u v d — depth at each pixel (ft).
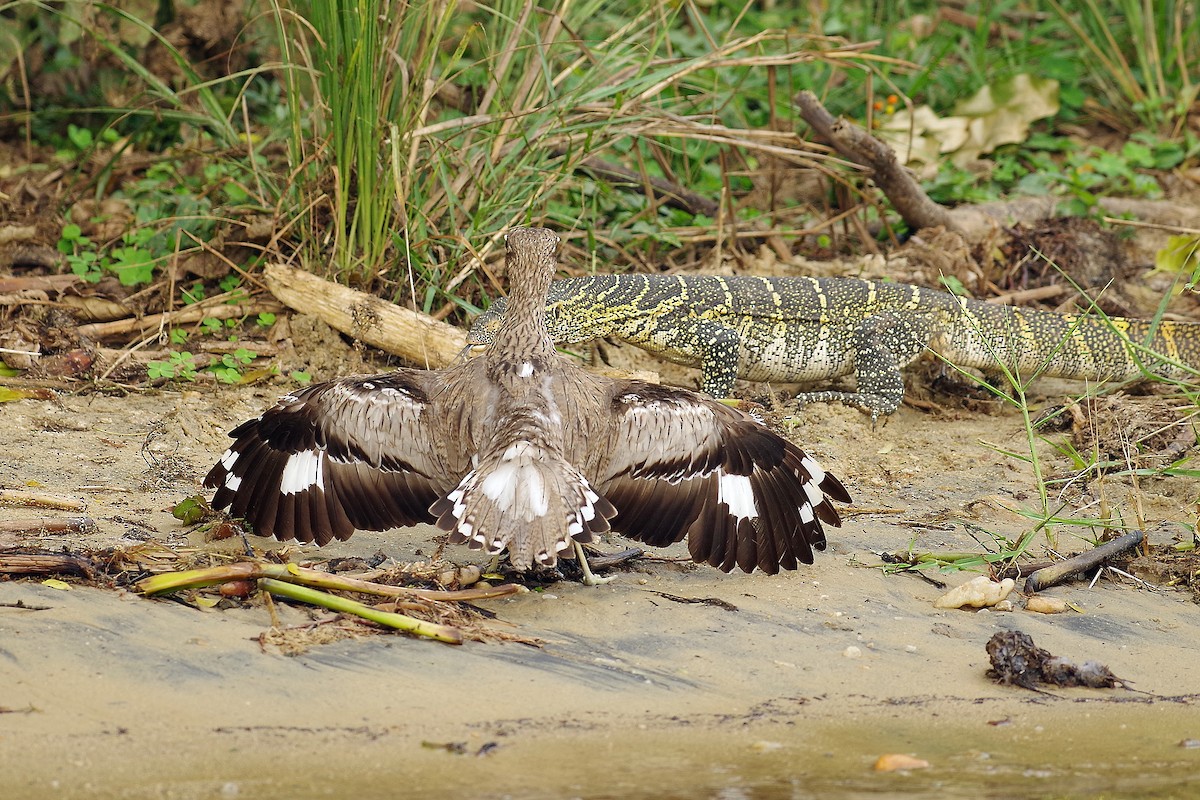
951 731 24.07
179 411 38.75
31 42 56.90
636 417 27.30
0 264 46.03
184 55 56.08
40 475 33.86
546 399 26.71
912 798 21.49
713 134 48.85
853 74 63.52
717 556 28.22
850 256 53.88
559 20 45.85
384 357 43.68
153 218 48.21
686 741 22.93
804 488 28.73
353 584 26.68
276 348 43.24
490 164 43.73
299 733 22.16
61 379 41.09
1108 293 51.93
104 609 25.35
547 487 24.89
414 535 31.27
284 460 28.14
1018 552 31.22
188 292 45.60
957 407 45.73
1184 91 66.28
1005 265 53.01
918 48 68.64
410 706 23.29
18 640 23.81
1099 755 23.39
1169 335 47.16
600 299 43.34
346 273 43.83
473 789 20.79
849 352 45.19
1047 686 26.17
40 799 19.63
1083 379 47.29
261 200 46.06
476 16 57.11
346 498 27.86
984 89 64.08
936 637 27.78
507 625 26.71
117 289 45.47
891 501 36.47
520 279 27.81
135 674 23.31
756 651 26.48
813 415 43.29
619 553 30.45
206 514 30.81
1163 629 28.94
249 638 24.99
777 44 63.62
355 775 21.01
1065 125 67.31
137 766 20.76
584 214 49.52
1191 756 23.57
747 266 51.08
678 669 25.55
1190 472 32.94
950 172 59.31
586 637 26.53
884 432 43.04
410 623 25.61
